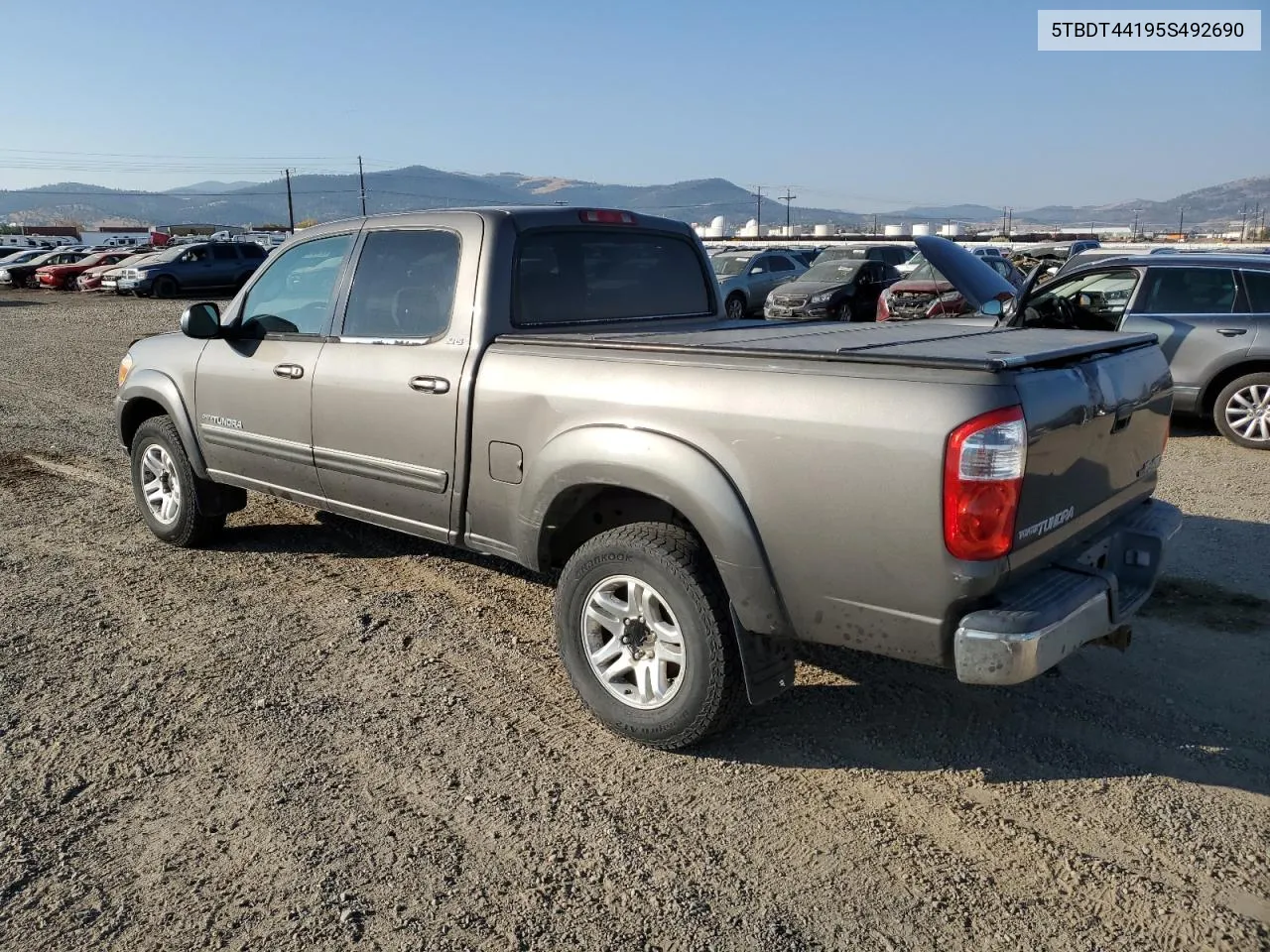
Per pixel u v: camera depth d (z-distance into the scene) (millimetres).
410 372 4188
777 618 3172
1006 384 2740
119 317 22875
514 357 3832
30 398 11539
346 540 5992
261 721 3764
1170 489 6836
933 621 2873
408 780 3357
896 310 15055
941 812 3162
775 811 3184
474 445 3967
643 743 3555
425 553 5750
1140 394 3469
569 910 2709
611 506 3844
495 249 4055
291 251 4996
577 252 4422
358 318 4543
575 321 4379
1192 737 3596
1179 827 3049
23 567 5516
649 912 2699
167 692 3994
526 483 3754
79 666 4234
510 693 4008
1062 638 2863
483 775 3391
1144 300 8469
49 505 6832
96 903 2730
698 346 3311
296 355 4762
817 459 2971
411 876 2855
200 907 2717
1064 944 2559
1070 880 2812
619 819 3137
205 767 3438
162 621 4746
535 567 3885
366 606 4938
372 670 4211
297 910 2705
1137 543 3514
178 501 5727
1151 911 2674
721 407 3174
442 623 4723
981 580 2783
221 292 31438
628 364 3457
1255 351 7902
